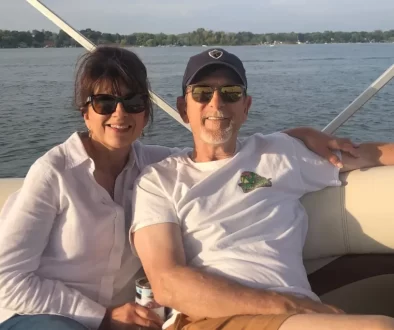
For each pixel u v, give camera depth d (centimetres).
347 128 972
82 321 180
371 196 215
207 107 205
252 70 1805
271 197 205
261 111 1134
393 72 251
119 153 200
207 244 194
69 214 185
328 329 147
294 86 1434
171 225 194
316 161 220
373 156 224
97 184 189
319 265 222
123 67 187
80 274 189
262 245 194
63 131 1011
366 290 219
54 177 182
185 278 178
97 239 189
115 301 199
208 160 212
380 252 216
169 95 984
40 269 187
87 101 190
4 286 175
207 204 199
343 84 1455
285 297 172
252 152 213
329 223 218
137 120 195
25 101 1295
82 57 196
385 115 1059
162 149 228
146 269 190
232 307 171
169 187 202
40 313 179
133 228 195
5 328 178
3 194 223
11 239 177
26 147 906
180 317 183
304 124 1024
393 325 142
